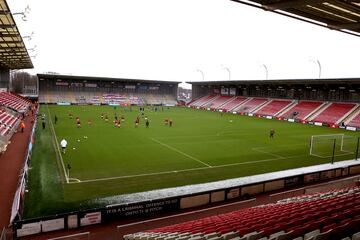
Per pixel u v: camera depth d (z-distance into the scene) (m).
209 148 32.09
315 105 70.94
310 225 8.16
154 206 15.81
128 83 104.75
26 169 20.31
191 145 33.41
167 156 27.81
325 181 22.39
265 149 32.50
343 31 14.44
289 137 41.47
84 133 38.53
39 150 28.58
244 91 94.38
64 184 19.45
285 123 60.06
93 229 13.95
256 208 15.02
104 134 38.34
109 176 21.36
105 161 25.31
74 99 93.94
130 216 15.24
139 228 14.14
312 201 13.42
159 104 103.94
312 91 75.56
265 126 53.25
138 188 19.12
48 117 54.53
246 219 11.03
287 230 8.23
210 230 9.87
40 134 36.91
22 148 29.36
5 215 14.62
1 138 30.56
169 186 19.66
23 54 54.75
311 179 22.11
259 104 82.12
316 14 12.30
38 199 16.88
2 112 44.56
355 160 27.92
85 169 22.81
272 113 73.25
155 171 22.94
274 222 9.64
